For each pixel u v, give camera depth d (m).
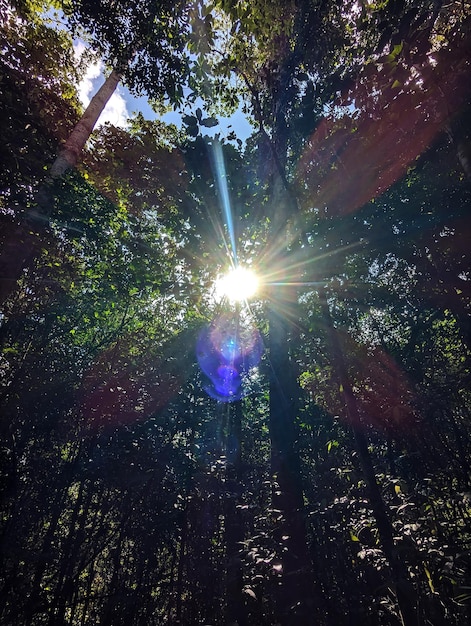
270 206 5.21
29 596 4.93
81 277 7.57
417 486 3.81
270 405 4.27
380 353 5.99
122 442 5.98
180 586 6.45
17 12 5.87
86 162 7.75
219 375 7.87
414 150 4.38
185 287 7.35
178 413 7.04
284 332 4.57
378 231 5.59
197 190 6.36
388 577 3.08
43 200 5.00
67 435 6.18
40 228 5.00
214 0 4.10
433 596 2.69
